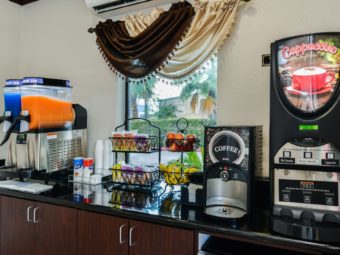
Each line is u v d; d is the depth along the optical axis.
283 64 1.25
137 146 1.96
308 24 1.63
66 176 2.14
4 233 1.87
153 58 1.96
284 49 1.25
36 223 1.73
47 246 1.69
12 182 1.99
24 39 2.72
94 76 2.38
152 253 1.37
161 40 1.92
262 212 1.40
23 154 2.07
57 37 2.56
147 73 2.00
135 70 2.03
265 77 1.74
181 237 1.30
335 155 1.16
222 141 1.39
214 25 1.79
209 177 1.42
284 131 1.24
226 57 1.85
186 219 1.31
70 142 2.21
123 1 2.06
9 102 2.07
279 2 1.70
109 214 1.49
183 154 2.05
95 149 2.18
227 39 1.84
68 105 2.19
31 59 2.70
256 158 1.48
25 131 1.98
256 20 1.76
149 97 2.26
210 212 1.36
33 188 1.82
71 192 1.80
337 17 1.56
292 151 1.23
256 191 1.48
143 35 1.99
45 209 1.70
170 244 1.32
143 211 1.43
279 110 1.25
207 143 1.43
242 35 1.80
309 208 1.21
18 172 1.98
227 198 1.38
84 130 2.34
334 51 1.16
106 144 2.16
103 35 2.18
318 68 1.19
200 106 2.06
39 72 2.66
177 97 2.15
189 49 1.88
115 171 1.89
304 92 1.20
